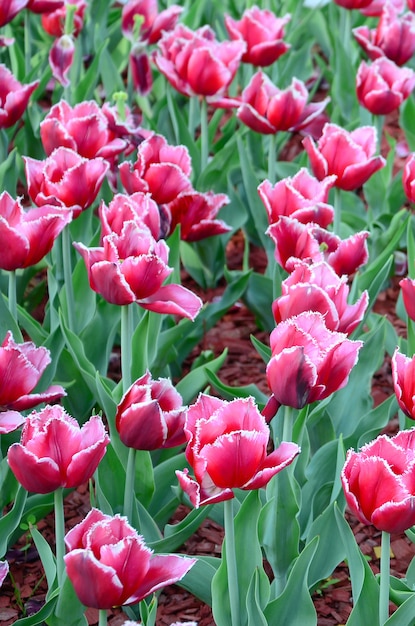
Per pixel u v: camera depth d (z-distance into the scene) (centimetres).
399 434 256
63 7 577
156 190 393
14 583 354
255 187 503
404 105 594
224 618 289
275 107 453
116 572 232
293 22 710
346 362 268
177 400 288
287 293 294
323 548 325
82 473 256
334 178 372
